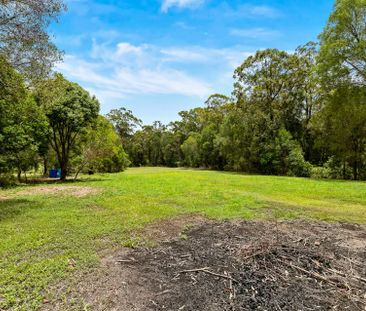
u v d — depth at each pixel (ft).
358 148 62.49
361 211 24.49
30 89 27.40
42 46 23.85
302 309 9.03
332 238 16.51
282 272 11.68
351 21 53.67
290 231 18.06
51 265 12.29
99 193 35.70
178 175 72.79
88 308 9.01
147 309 9.00
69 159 64.23
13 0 21.36
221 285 10.64
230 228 18.88
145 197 32.17
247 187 42.34
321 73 57.21
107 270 11.93
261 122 86.53
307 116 84.84
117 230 18.04
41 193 36.06
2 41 22.20
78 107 53.36
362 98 54.44
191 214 23.12
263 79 89.20
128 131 173.68
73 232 17.52
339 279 11.02
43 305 9.20
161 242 15.89
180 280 11.08
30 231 17.61
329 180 56.54
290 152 76.84
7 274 11.32
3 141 35.01
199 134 148.05
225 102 130.31
